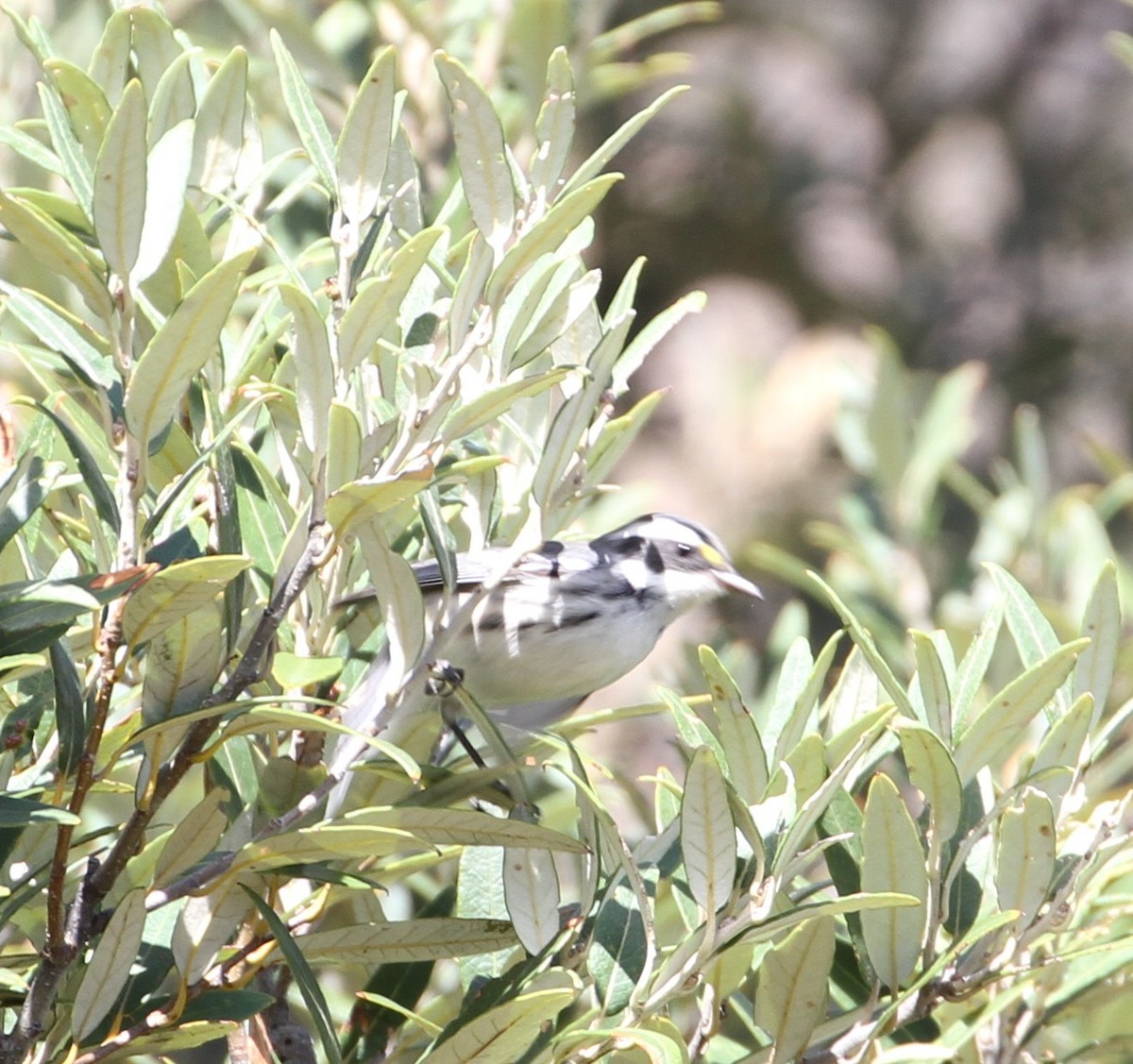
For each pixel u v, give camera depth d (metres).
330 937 5.83
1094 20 26.61
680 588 9.60
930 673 5.96
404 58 11.09
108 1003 5.34
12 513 5.43
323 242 7.52
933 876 6.07
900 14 26.27
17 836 5.78
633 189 23.56
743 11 25.22
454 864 8.94
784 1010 6.01
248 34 11.92
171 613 5.06
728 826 5.45
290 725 5.27
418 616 5.66
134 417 5.14
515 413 7.22
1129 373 23.84
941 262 24.70
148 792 5.25
